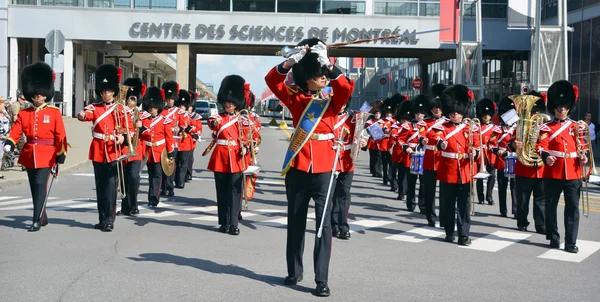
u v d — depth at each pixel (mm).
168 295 6309
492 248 9086
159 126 12109
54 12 33938
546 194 9258
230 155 9594
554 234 9227
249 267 7500
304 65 6523
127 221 10367
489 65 38844
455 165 9359
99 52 43250
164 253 8102
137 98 12070
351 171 9547
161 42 34562
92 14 34031
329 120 6684
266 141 31062
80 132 30016
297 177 6680
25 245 8406
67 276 6914
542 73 27188
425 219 11547
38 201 9438
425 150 11062
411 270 7578
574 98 9273
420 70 39281
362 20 34531
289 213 6785
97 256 7855
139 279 6855
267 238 9227
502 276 7430
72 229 9578
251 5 34562
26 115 9492
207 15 34188
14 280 6734
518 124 9703
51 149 9539
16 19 33906
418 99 13250
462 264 7984
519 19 27266
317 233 6496
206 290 6520
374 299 6379
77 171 17609
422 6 34719
